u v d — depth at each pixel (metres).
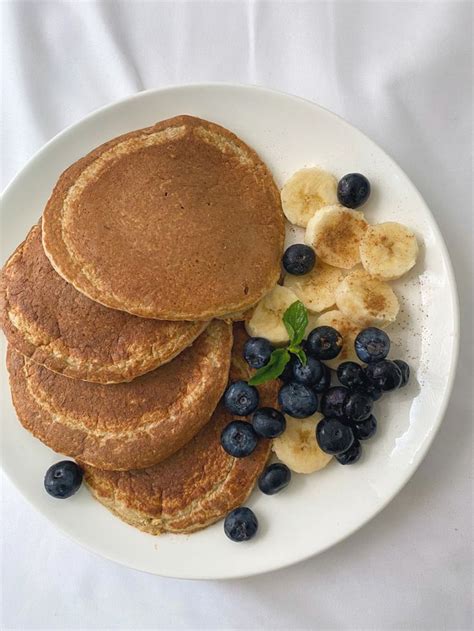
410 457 0.28
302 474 0.29
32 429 0.30
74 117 0.35
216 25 0.35
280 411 0.29
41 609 0.33
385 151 0.30
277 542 0.29
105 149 0.30
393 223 0.29
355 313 0.29
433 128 0.32
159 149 0.30
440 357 0.29
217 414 0.30
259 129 0.31
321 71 0.33
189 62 0.35
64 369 0.28
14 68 0.36
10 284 0.29
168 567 0.29
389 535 0.31
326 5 0.34
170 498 0.29
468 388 0.31
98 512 0.30
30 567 0.33
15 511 0.34
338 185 0.30
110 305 0.27
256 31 0.34
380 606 0.31
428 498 0.31
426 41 0.33
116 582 0.33
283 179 0.31
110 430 0.29
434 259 0.29
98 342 0.28
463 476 0.31
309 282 0.30
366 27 0.33
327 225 0.30
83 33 0.35
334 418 0.28
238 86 0.31
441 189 0.32
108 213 0.29
